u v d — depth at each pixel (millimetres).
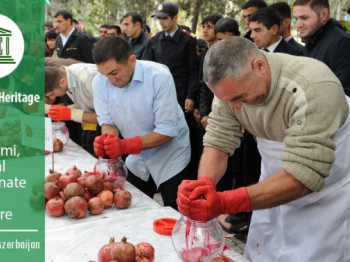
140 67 1963
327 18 2334
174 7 3541
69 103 2689
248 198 1189
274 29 2631
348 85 2186
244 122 1492
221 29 3082
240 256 1285
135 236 1396
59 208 1498
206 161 1521
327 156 1156
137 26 4230
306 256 1515
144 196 1764
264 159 1641
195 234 1162
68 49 4227
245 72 1139
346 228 1485
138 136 1935
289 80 1240
